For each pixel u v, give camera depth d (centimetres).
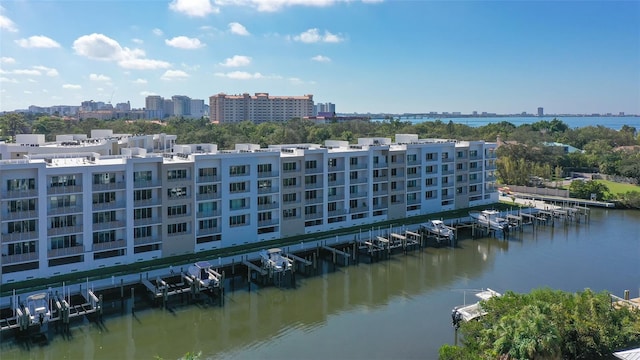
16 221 6344
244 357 5103
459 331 5503
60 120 19338
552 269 7881
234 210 8150
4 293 5925
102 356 5141
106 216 7050
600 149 19262
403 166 10362
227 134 18212
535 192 13700
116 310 6112
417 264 8112
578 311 4475
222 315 6112
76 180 6800
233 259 7294
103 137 11625
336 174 9500
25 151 8725
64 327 5562
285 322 5938
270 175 8512
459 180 11556
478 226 10056
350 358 5031
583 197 13100
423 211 10800
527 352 3828
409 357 5041
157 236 7438
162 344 5409
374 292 6888
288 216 8838
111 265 7044
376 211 10050
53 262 6638
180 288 6581
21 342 5316
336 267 7912
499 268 7938
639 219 11456
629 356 3781
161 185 7369
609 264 8138
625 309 4706
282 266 7138
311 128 19712
